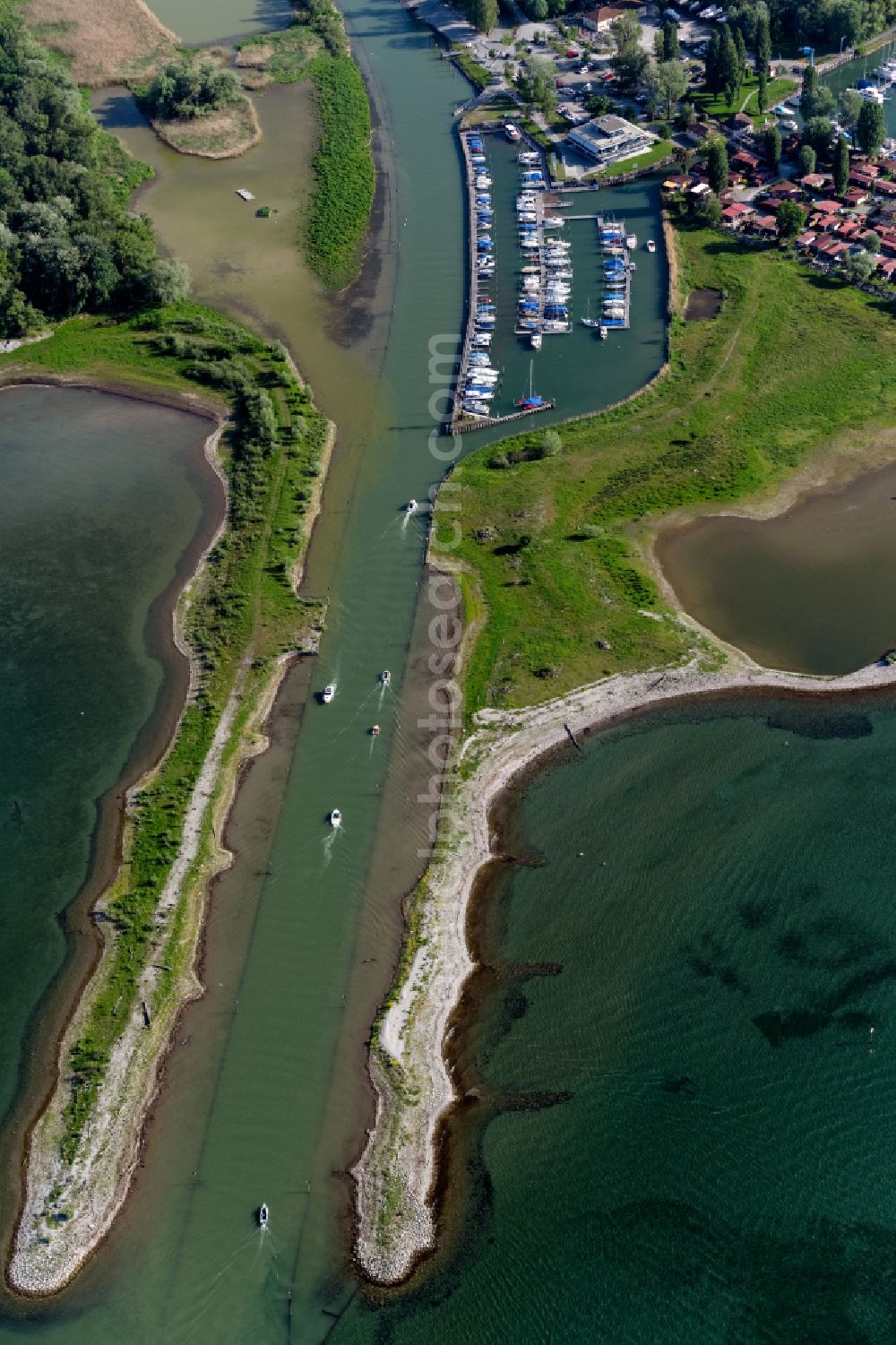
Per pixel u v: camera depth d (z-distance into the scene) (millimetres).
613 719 132250
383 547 154625
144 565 155500
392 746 131375
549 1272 93750
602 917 115312
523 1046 106875
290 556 153625
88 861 123250
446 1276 94062
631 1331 90500
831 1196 96562
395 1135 101688
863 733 129625
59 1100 104938
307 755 131250
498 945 113938
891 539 150500
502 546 153000
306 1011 110188
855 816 121875
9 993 113000
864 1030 106125
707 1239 94875
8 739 135500
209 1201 98688
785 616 142375
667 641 140000
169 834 124125
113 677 141625
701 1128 100938
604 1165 99312
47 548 158375
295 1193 98875
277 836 124062
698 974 110625
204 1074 106250
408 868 120500
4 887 121375
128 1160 101062
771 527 153250
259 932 116250
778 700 133000
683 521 154875
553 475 162250
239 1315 92750
